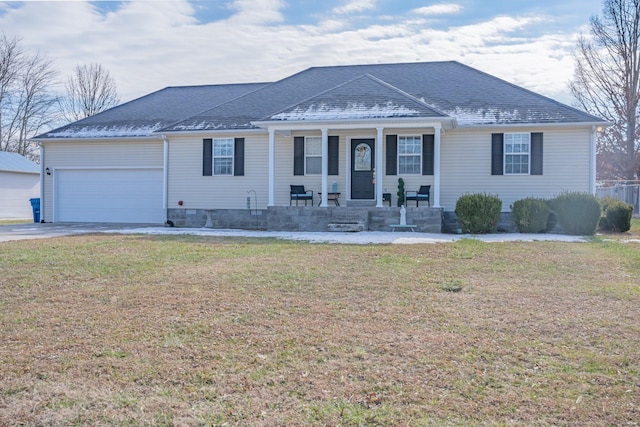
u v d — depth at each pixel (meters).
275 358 4.32
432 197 17.48
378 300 6.34
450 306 6.04
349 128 16.42
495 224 15.49
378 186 16.12
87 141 20.95
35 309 5.88
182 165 19.52
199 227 19.12
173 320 5.44
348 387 3.73
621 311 5.82
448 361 4.25
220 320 5.44
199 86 24.55
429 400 3.52
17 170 31.77
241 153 19.02
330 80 21.17
